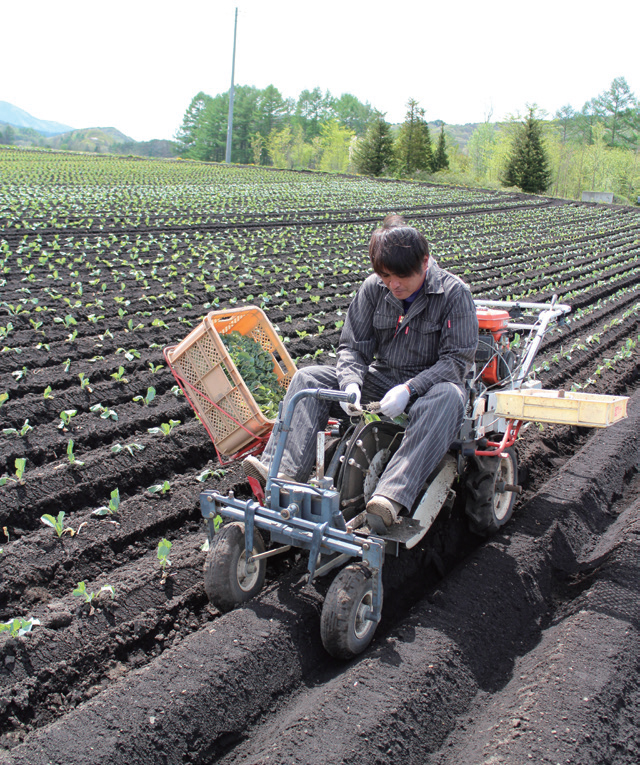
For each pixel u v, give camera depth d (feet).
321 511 9.99
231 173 131.13
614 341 32.53
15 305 27.63
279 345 14.17
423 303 11.76
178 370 12.58
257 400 12.78
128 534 13.61
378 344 12.70
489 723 9.04
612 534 15.17
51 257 37.55
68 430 17.56
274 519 10.23
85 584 12.05
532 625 11.75
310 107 396.37
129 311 28.68
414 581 12.98
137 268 37.04
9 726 9.09
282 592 11.23
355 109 395.75
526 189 178.50
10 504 13.97
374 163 191.93
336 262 44.27
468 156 277.23
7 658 9.84
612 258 56.54
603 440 19.85
